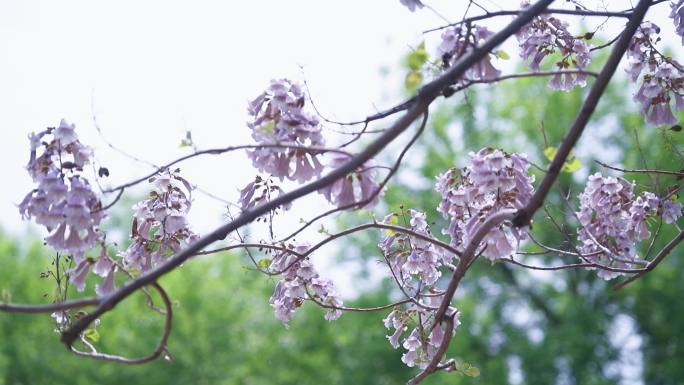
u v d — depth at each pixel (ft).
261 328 98.89
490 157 15.94
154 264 17.97
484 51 12.71
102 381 89.35
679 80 18.80
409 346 19.30
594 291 85.51
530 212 13.53
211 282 96.78
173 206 17.92
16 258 101.45
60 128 14.99
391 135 12.35
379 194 14.37
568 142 13.00
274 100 15.28
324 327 95.04
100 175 14.92
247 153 15.26
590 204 20.01
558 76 19.25
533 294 89.56
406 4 14.25
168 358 12.94
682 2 18.95
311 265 19.03
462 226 17.75
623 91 86.28
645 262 18.34
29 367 88.94
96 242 15.92
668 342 84.53
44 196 14.82
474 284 89.61
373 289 91.66
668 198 19.79
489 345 87.10
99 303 11.82
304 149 13.88
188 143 13.91
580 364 80.38
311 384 91.30
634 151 78.38
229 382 90.38
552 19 18.95
